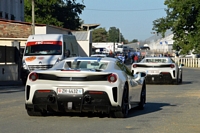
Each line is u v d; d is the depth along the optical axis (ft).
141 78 44.19
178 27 208.13
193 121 36.47
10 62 103.40
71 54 94.94
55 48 87.66
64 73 34.86
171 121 36.37
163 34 214.90
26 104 36.19
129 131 31.32
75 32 196.03
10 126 33.27
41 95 35.17
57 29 152.25
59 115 38.75
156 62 78.79
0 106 46.78
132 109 44.65
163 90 68.69
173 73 77.20
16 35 133.18
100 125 33.71
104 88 34.30
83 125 33.65
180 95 60.44
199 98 56.34
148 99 55.16
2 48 99.91
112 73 34.83
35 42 88.69
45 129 31.86
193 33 207.31
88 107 34.63
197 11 202.18
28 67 84.79
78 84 34.50
